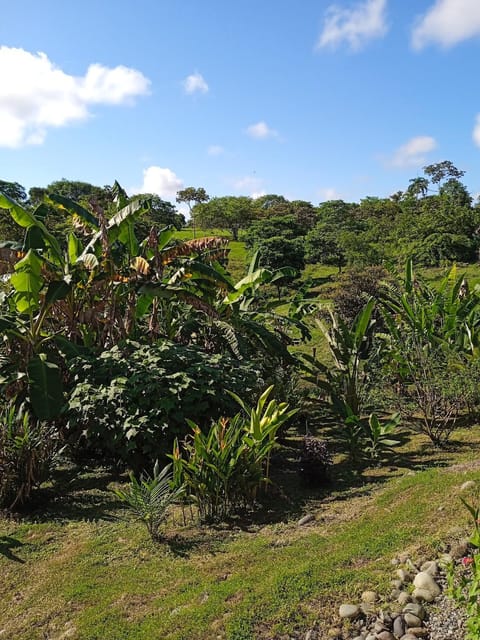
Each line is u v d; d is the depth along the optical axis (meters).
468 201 48.41
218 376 6.23
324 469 5.64
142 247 8.84
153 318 8.57
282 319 10.36
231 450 5.05
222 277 8.39
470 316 9.15
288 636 3.02
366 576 3.42
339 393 7.82
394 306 10.26
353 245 34.81
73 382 6.99
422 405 7.07
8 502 5.44
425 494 4.68
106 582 4.06
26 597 4.00
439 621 2.96
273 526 4.76
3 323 6.86
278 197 88.38
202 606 3.43
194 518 5.03
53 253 7.84
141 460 6.20
